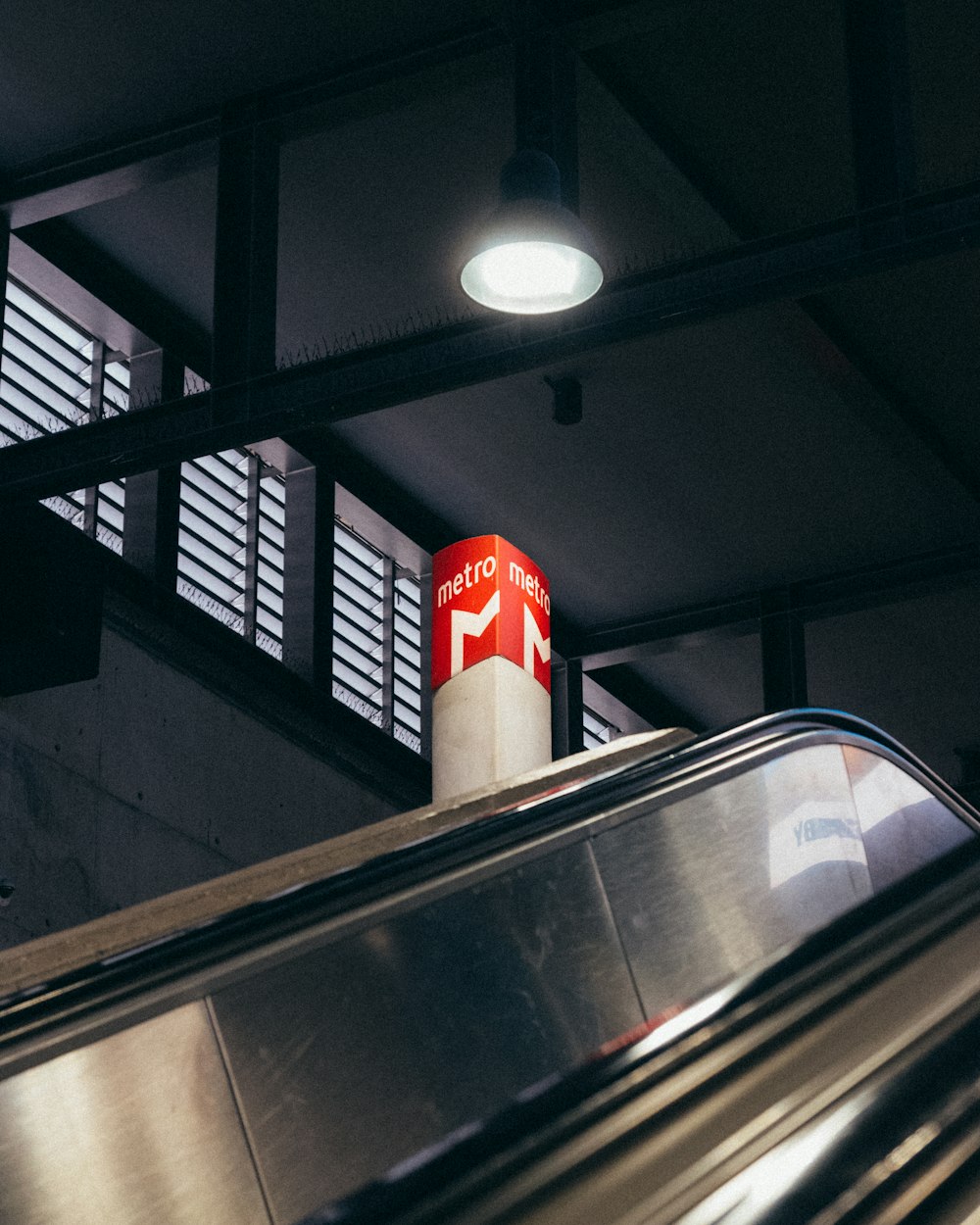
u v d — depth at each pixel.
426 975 4.25
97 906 11.11
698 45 9.99
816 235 7.93
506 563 9.78
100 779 11.46
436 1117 4.08
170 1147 3.56
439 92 10.04
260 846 12.90
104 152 11.00
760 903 5.45
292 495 14.22
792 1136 2.97
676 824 5.30
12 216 11.27
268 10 9.92
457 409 13.35
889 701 16.78
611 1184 2.85
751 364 12.47
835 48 9.99
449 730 9.55
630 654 15.91
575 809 4.86
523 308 7.52
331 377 8.98
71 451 9.67
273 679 13.36
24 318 12.20
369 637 14.84
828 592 15.10
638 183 10.98
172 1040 3.67
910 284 11.65
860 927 4.13
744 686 16.94
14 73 10.59
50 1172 3.36
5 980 4.36
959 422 13.09
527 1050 4.40
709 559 15.02
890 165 7.90
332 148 11.02
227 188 10.25
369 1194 2.72
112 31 10.20
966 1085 3.15
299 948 3.85
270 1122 3.73
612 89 10.12
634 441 13.49
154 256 12.36
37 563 9.62
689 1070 3.35
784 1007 3.65
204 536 13.40
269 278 9.93
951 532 14.47
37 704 11.05
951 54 10.03
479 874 4.40
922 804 6.32
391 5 9.80
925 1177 2.78
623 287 8.28
